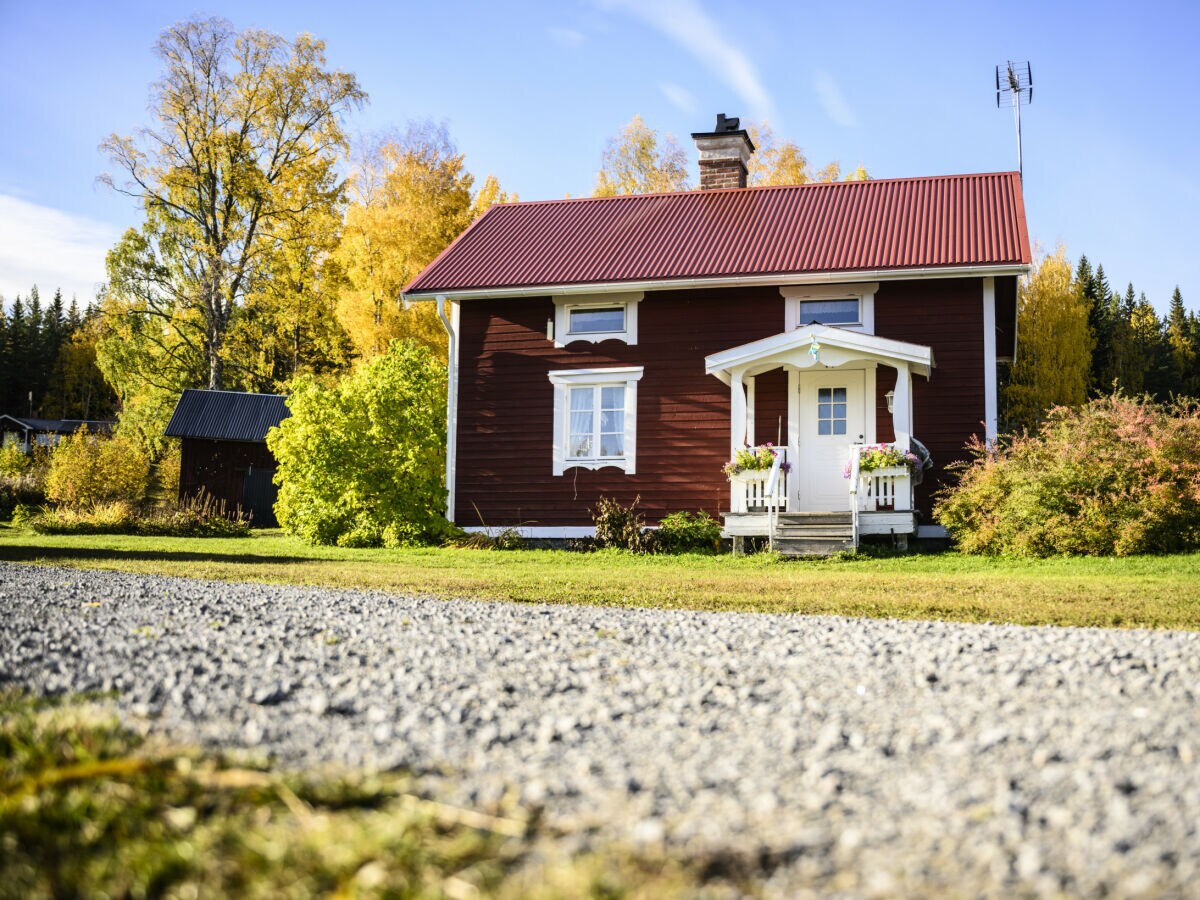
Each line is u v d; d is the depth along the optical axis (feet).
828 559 49.78
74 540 62.75
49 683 16.24
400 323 101.45
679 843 9.55
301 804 10.32
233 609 26.55
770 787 11.34
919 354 52.49
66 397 263.90
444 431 66.33
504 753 12.70
